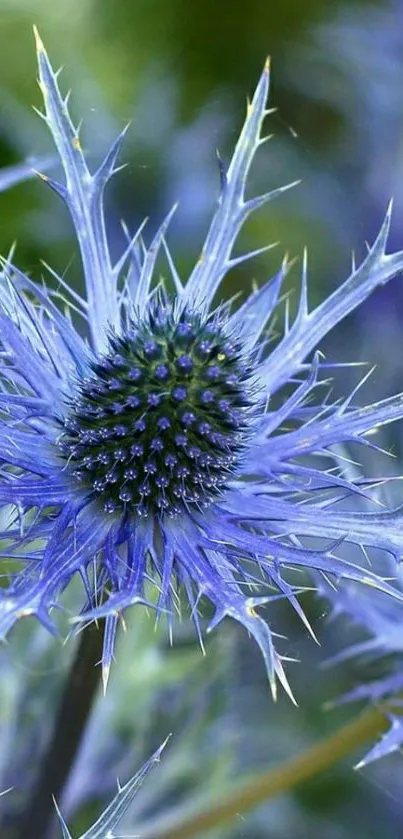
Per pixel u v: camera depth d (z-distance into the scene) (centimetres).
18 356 22
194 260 34
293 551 22
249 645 32
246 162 24
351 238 37
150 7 39
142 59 40
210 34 39
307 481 24
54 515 23
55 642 29
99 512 23
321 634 32
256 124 24
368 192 38
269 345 30
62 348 24
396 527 22
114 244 34
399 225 37
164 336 24
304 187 37
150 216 35
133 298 24
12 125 34
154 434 23
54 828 25
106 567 22
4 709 28
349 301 24
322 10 39
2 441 23
